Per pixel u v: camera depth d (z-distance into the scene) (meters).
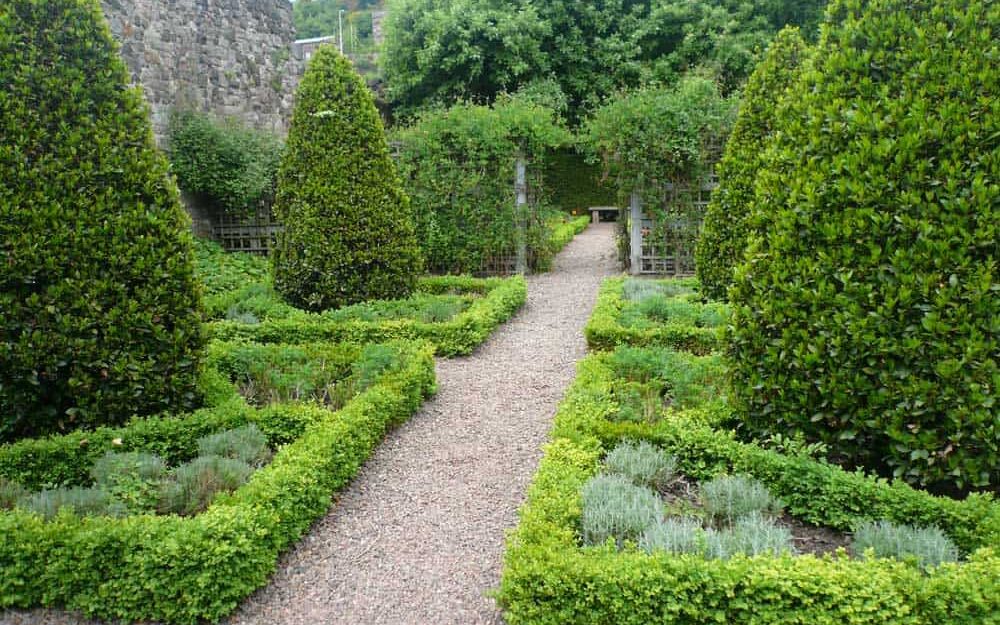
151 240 4.77
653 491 3.88
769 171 4.32
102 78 4.69
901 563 2.73
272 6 15.04
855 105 3.81
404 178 11.49
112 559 3.15
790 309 3.91
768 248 4.13
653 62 19.31
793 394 3.95
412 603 3.25
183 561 3.12
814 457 3.96
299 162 8.46
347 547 3.74
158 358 4.79
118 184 4.69
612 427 4.40
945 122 3.54
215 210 13.31
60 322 4.45
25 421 4.55
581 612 2.82
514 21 18.53
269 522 3.43
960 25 3.59
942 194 3.51
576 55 19.41
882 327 3.61
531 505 3.49
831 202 3.80
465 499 4.26
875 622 2.57
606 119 10.95
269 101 14.87
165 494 3.79
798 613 2.65
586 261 13.28
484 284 10.04
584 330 7.33
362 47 27.64
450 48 18.72
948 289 3.46
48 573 3.13
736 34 18.86
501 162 11.38
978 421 3.40
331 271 8.40
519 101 12.05
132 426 4.50
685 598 2.72
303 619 3.16
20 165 4.35
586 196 22.30
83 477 4.22
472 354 7.32
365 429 4.73
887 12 3.82
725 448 4.00
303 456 4.00
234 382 5.70
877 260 3.66
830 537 3.49
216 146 12.35
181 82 12.40
